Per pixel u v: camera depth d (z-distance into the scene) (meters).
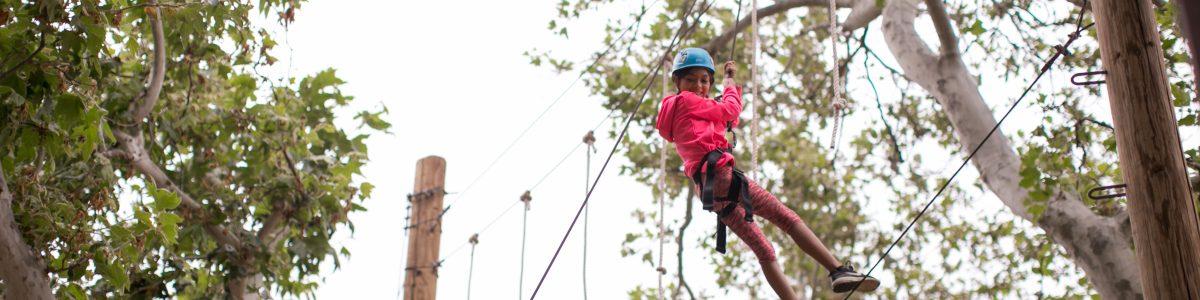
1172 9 9.25
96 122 7.25
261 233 11.07
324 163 11.53
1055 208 10.60
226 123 10.97
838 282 5.85
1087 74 5.45
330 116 12.16
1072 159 10.37
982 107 11.48
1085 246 10.38
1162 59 5.32
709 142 5.98
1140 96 5.20
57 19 6.87
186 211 10.44
